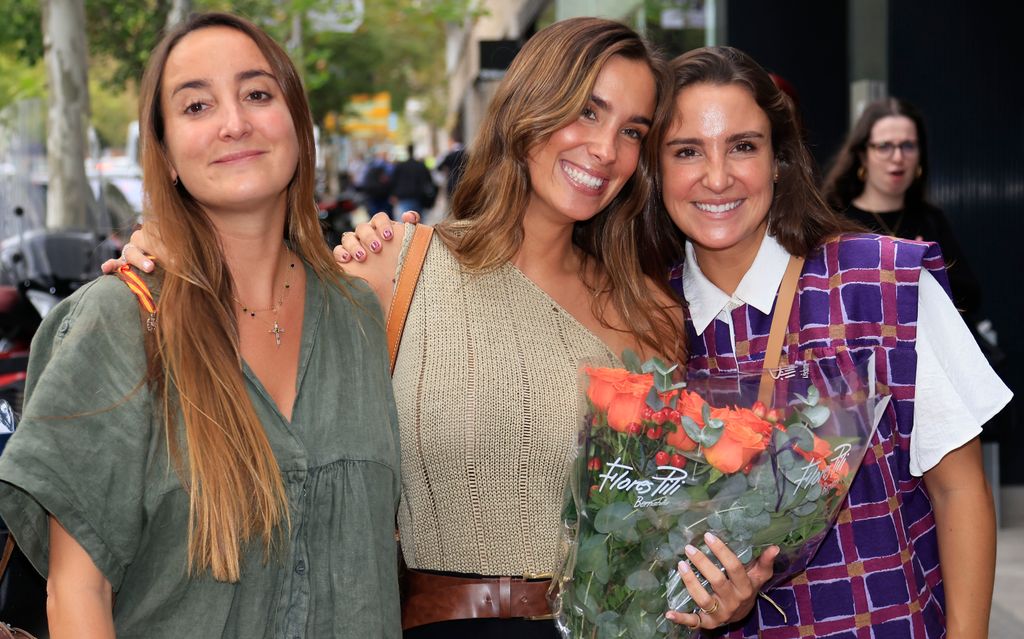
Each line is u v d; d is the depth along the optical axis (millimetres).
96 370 1676
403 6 20250
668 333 2324
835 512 1902
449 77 27656
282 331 1899
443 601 2104
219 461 1681
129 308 1737
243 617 1741
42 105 5863
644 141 2318
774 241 2227
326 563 1800
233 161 1813
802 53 7945
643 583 1861
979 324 5000
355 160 34219
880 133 4555
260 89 1848
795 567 1978
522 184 2287
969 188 5953
